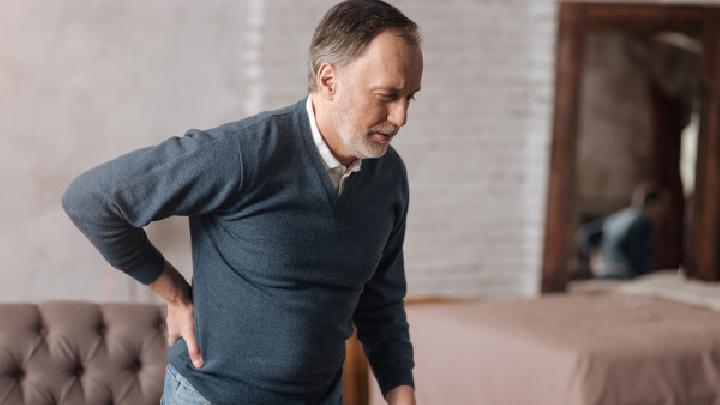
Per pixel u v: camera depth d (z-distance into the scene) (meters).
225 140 1.57
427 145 5.59
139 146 4.95
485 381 3.39
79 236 4.84
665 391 3.14
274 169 1.60
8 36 4.69
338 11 1.59
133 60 4.90
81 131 4.84
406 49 1.56
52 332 2.41
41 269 4.80
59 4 4.76
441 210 5.66
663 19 5.85
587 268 8.18
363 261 1.73
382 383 1.94
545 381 3.16
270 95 5.14
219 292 1.66
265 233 1.62
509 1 5.66
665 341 3.28
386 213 1.77
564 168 5.70
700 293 6.15
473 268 5.75
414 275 5.64
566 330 3.42
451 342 3.58
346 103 1.58
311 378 1.73
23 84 4.73
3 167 4.73
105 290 4.83
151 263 1.69
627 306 3.93
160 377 2.45
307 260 1.66
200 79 5.04
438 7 5.50
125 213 1.56
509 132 5.75
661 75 9.48
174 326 1.74
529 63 5.74
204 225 1.67
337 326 1.74
